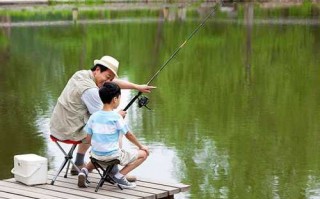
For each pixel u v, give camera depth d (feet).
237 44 101.09
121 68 78.69
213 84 66.18
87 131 25.17
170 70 76.43
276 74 72.90
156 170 36.73
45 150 40.42
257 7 161.79
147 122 47.47
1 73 74.84
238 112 51.96
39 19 142.41
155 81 68.39
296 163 37.81
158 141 42.39
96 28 124.88
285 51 93.04
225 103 55.72
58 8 167.53
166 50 95.71
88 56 90.48
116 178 25.41
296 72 74.08
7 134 44.60
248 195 33.24
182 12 153.48
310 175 35.96
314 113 51.37
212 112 51.80
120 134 25.14
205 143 42.16
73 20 140.36
